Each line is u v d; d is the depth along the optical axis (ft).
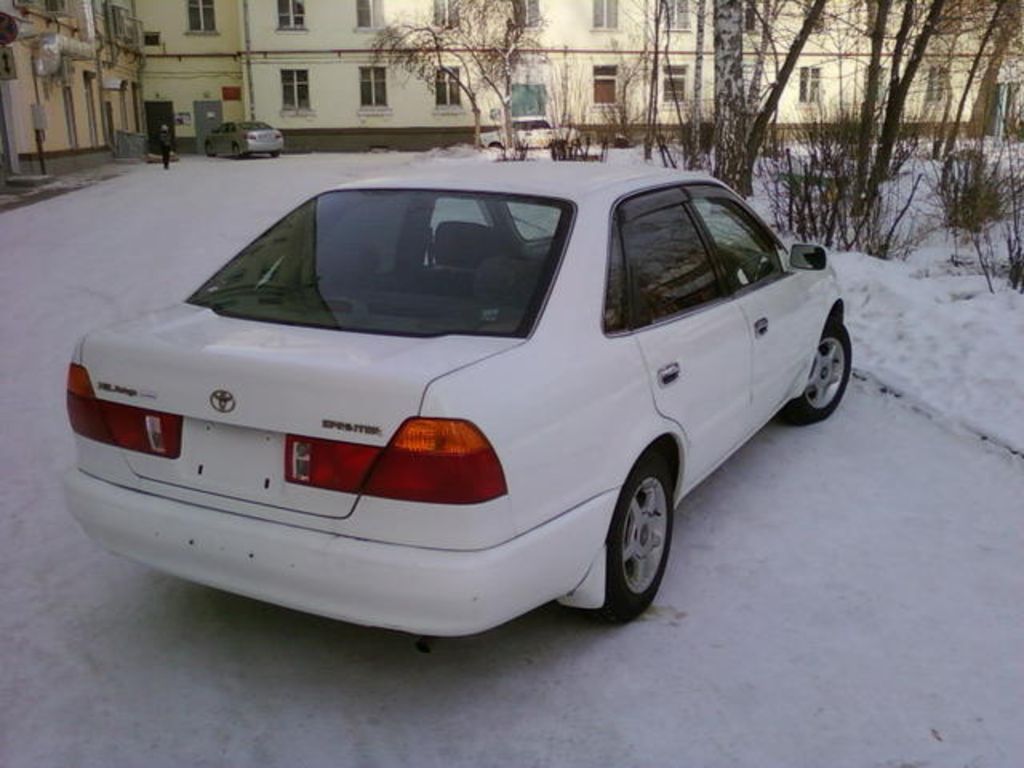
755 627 11.22
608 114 71.26
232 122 127.54
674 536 13.44
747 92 58.34
